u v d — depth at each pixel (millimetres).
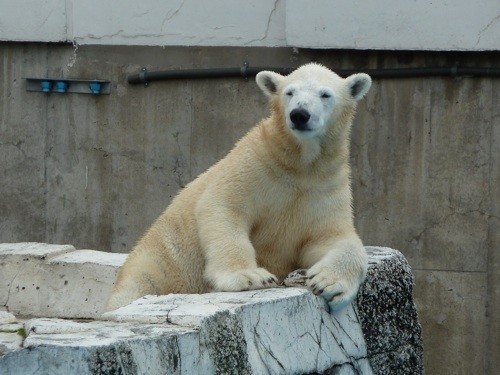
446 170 12953
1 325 5801
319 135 7449
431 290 13109
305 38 12719
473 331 13023
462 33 12344
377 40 12562
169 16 13422
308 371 6656
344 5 12570
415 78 12891
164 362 5332
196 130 13523
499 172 12828
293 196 7426
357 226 13219
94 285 9352
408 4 12430
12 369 4992
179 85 13508
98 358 4965
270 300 6469
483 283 12953
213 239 7250
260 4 13094
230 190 7426
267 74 8023
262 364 6199
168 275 7984
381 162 13086
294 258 7707
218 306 6164
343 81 7941
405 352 7957
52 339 5117
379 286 7766
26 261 9570
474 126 12828
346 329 7277
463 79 12789
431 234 13047
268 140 7504
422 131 12953
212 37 13312
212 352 5770
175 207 8141
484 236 12922
